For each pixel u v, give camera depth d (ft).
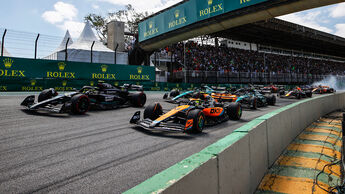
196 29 64.23
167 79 92.27
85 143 13.97
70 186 8.49
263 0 49.47
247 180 9.02
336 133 22.80
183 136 16.71
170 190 4.34
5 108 25.00
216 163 6.34
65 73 52.42
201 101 21.91
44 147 12.85
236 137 8.38
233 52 125.70
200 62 102.58
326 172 12.70
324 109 34.45
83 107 24.02
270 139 13.04
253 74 104.17
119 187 8.53
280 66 141.79
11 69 45.70
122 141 14.76
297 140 19.24
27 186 8.38
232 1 54.95
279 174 11.96
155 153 12.60
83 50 69.62
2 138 14.20
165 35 72.74
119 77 62.03
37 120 19.84
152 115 19.33
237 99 33.60
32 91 47.83
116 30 90.74
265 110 35.04
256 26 108.58
